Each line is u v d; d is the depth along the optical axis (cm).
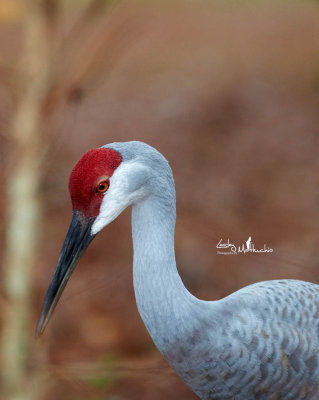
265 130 1869
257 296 571
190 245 1228
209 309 553
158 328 550
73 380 780
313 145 1761
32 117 701
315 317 579
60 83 692
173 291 544
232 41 2603
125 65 2378
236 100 2058
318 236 1331
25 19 730
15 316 774
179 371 570
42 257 1132
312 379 572
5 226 758
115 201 527
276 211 1457
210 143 1811
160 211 545
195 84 2203
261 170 1661
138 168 527
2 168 731
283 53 2425
